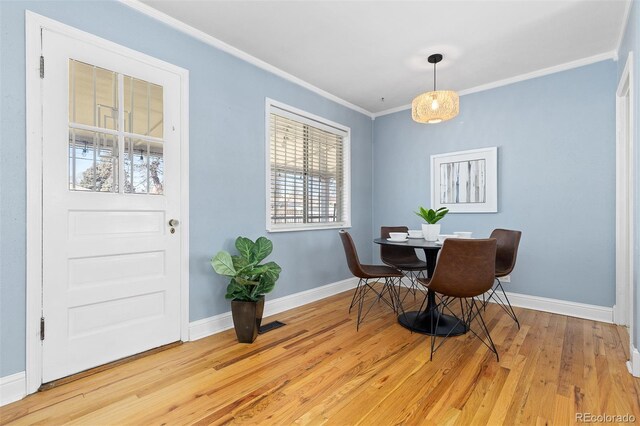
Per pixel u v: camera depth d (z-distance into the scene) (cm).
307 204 362
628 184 266
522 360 205
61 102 182
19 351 167
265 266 245
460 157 367
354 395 168
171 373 191
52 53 178
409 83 348
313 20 233
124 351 208
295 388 175
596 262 286
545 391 170
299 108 340
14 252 166
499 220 340
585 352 216
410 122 415
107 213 202
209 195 256
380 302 348
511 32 247
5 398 161
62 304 182
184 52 240
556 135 306
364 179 438
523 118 325
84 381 181
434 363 203
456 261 211
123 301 208
